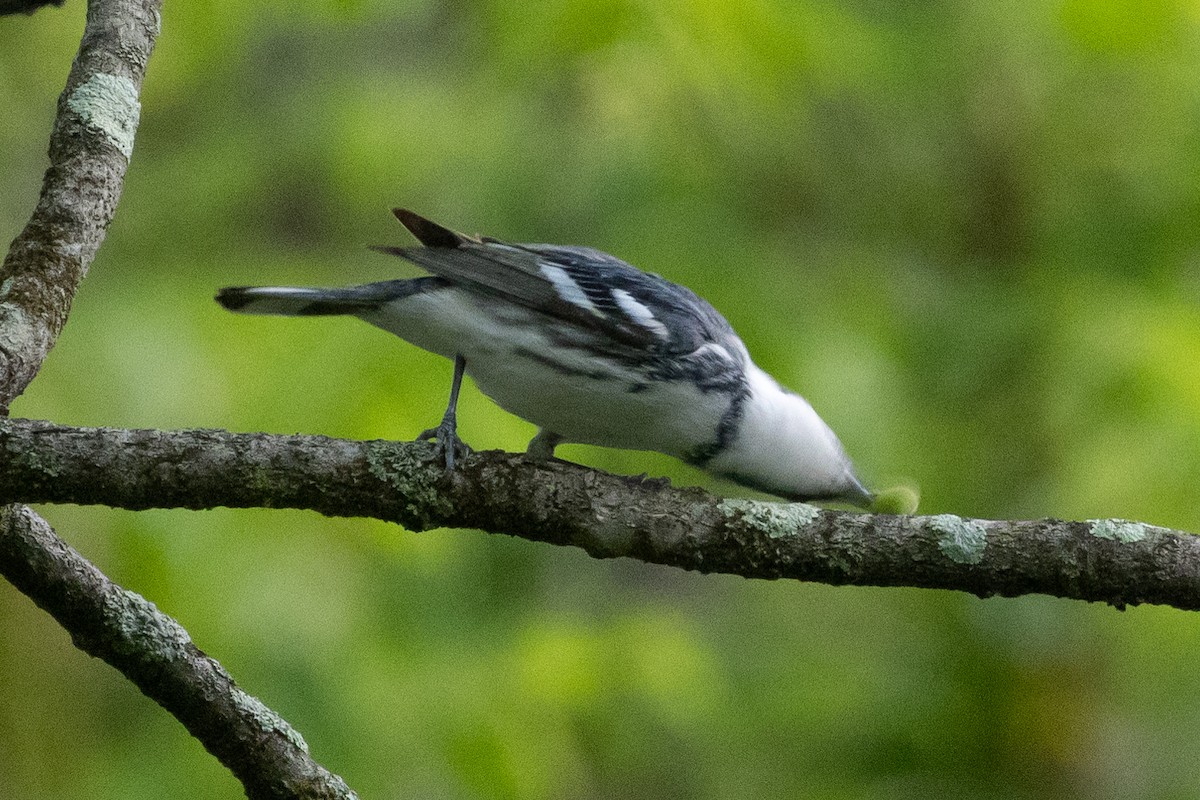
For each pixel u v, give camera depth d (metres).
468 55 12.44
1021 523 6.15
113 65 7.05
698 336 7.65
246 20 12.40
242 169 12.26
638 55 11.56
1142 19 11.63
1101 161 12.91
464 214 11.91
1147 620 12.27
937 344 12.49
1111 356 11.48
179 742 9.71
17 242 6.54
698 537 6.22
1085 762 12.45
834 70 11.69
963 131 12.98
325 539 9.72
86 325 9.65
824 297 11.61
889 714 12.63
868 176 12.70
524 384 7.59
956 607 12.70
